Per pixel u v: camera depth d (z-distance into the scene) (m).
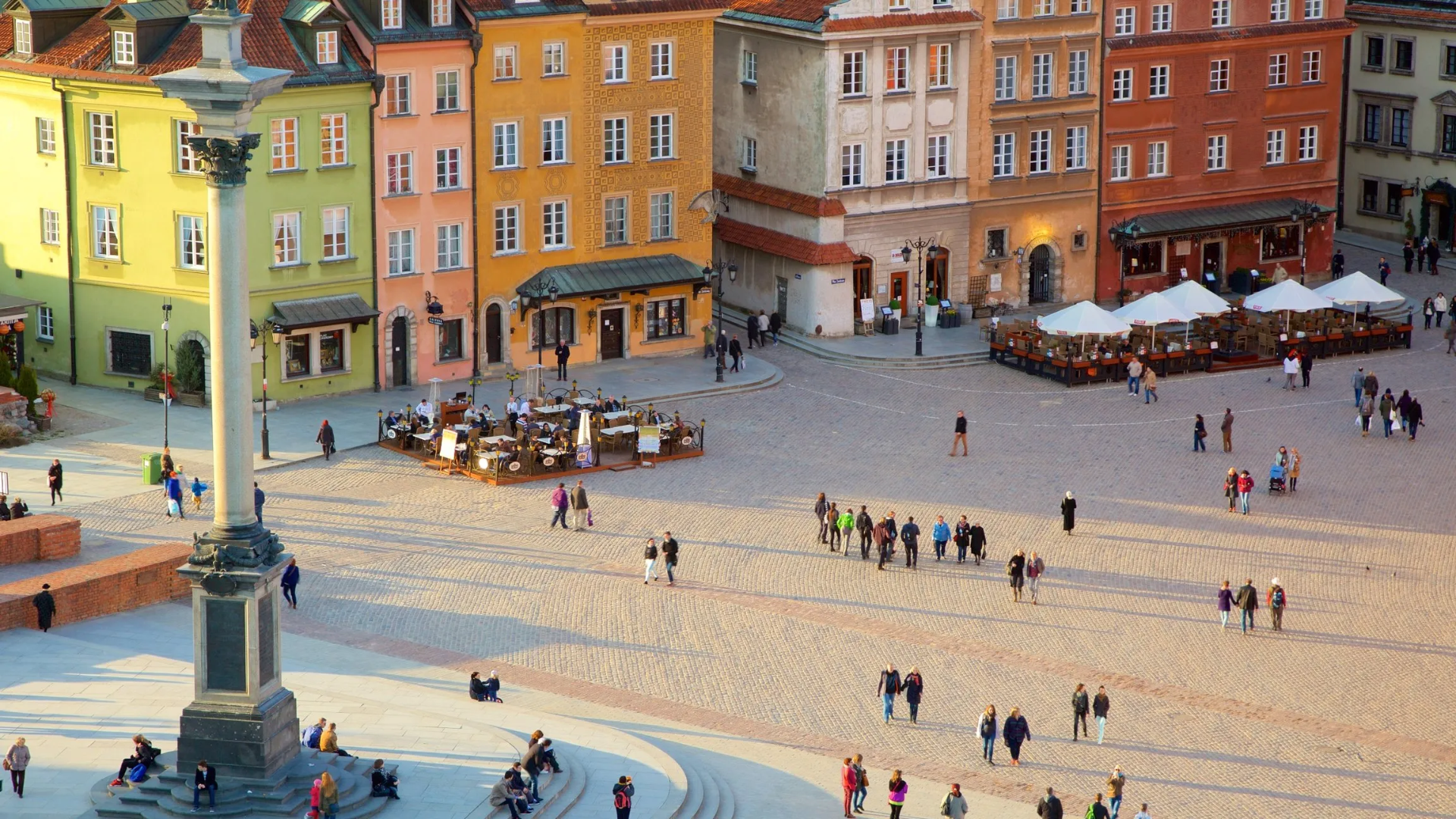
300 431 86.50
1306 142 117.19
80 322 91.81
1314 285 118.38
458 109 92.75
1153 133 111.69
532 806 50.47
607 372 97.31
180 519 75.12
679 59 98.38
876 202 104.00
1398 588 72.62
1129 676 64.44
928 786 55.94
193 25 89.06
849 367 100.31
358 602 68.00
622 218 99.06
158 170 88.25
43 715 55.38
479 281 95.06
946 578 72.75
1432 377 100.94
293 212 89.00
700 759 56.50
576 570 71.94
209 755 49.75
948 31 103.56
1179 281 114.81
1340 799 56.19
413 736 54.72
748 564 73.25
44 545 69.81
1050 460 86.38
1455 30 121.69
